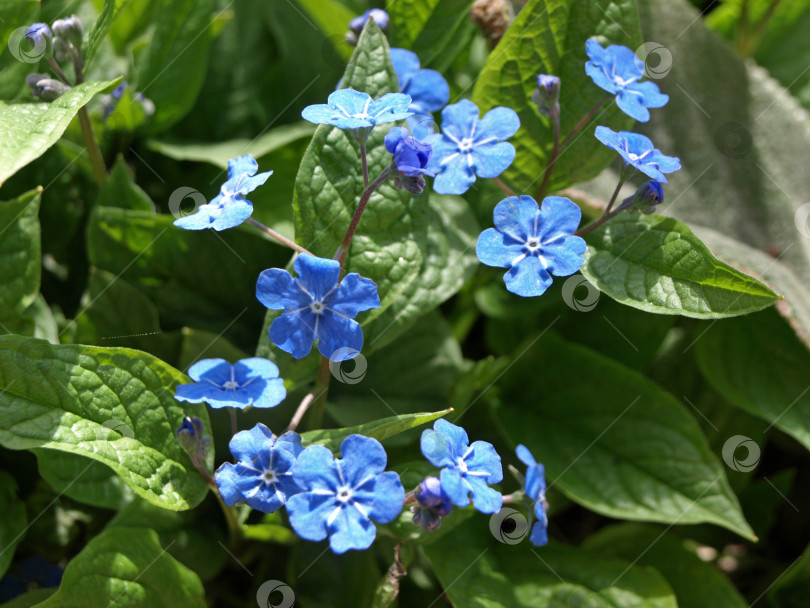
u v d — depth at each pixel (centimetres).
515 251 18
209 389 18
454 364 22
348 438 17
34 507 21
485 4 21
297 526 17
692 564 22
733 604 21
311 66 24
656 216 19
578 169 21
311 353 19
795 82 25
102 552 19
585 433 22
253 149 22
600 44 20
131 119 22
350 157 19
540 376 22
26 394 18
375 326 20
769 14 25
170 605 19
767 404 22
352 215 19
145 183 23
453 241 21
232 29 24
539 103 20
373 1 24
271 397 17
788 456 24
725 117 24
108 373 18
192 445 18
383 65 19
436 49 22
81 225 23
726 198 24
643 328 23
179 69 22
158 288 22
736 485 23
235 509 20
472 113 19
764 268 22
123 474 18
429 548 20
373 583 20
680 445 21
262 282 17
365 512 17
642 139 19
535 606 20
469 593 20
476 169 19
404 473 19
